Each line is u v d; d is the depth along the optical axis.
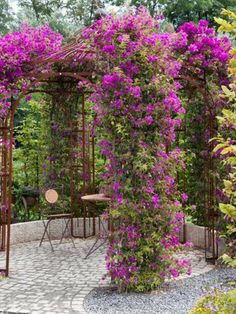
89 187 8.20
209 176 6.33
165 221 4.84
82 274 5.72
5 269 5.69
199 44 6.11
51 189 7.57
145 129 4.80
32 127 8.88
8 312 4.36
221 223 6.00
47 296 4.84
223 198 6.04
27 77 5.91
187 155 6.98
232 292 2.36
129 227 4.74
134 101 4.71
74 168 8.16
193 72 6.23
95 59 5.05
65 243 7.59
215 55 6.10
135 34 4.80
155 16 4.97
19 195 8.81
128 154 4.70
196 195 7.00
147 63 4.77
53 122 8.02
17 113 11.66
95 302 4.59
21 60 5.77
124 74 4.71
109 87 4.73
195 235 7.20
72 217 7.96
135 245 4.77
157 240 4.81
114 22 4.79
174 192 4.99
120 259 4.75
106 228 8.22
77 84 7.70
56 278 5.55
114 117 4.75
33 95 10.09
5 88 5.87
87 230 8.19
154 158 4.73
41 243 7.48
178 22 20.30
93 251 6.84
